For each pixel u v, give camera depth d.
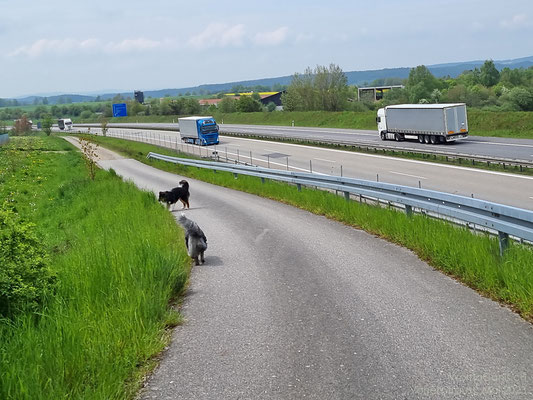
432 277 8.83
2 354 5.59
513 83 140.12
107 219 18.41
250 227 15.18
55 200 31.45
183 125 68.69
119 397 5.17
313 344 6.32
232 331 6.95
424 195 12.16
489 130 52.47
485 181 26.44
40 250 8.68
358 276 9.16
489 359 5.61
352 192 16.91
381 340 6.30
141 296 7.55
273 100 184.38
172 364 6.02
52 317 6.86
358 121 75.25
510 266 7.78
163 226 14.74
